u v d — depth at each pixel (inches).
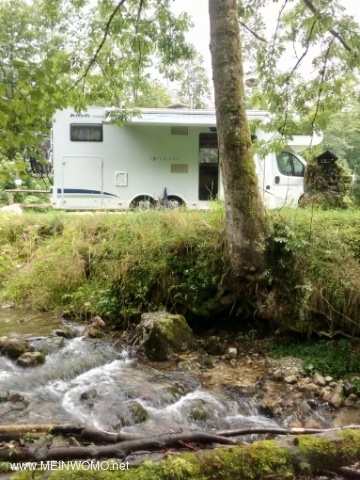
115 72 323.0
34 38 622.5
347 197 375.9
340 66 278.8
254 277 228.1
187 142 457.7
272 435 139.0
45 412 163.5
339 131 765.3
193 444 111.9
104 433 123.0
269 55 293.1
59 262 316.8
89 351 228.5
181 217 286.7
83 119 449.1
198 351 230.2
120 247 291.0
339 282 211.2
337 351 209.0
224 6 217.6
